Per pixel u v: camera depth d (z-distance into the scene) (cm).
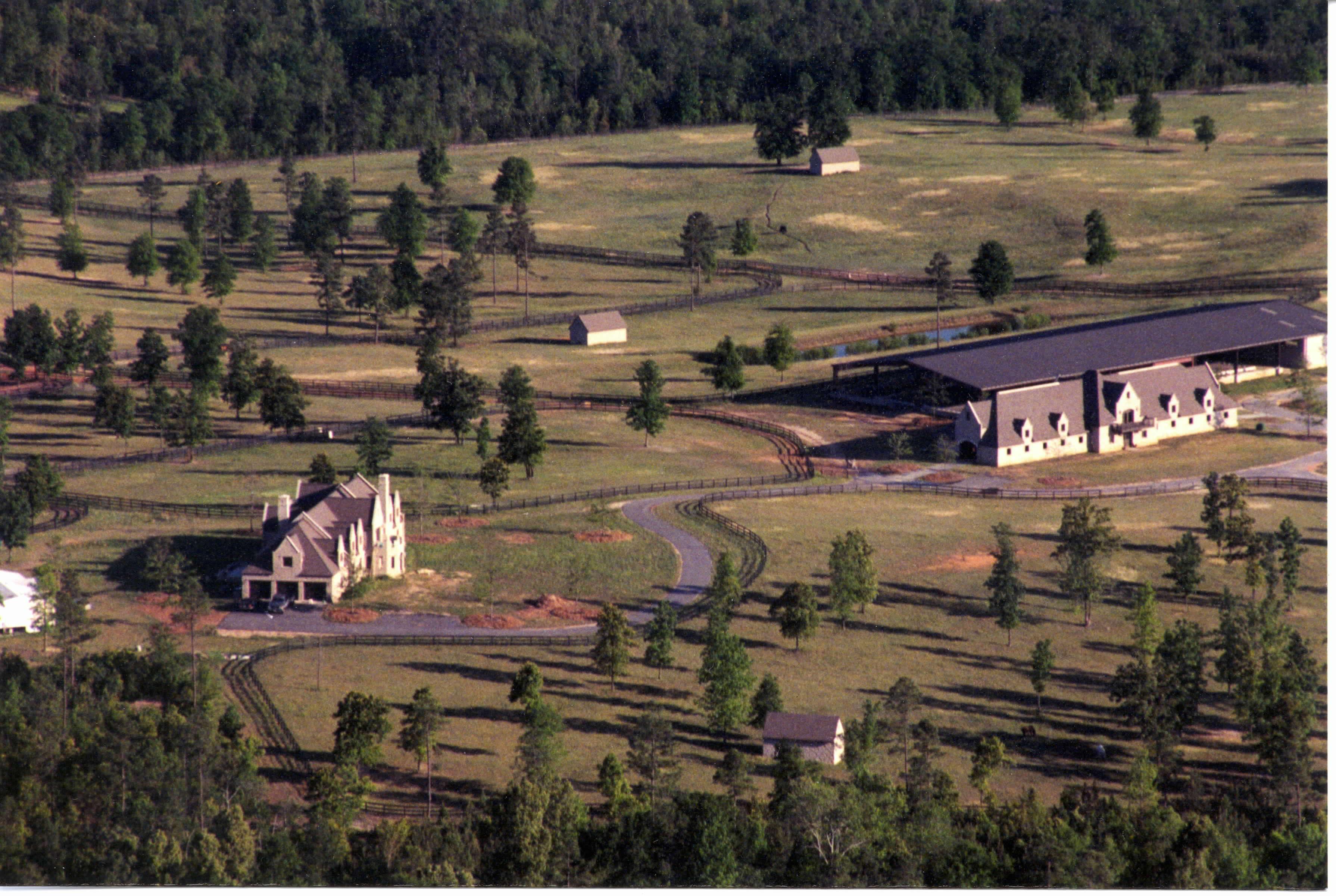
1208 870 18912
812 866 18850
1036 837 19088
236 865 18225
